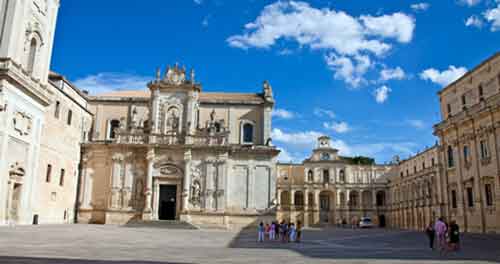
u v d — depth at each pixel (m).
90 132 64.81
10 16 40.22
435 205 75.44
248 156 61.75
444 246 26.84
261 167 61.59
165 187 60.00
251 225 59.09
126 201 58.50
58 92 52.59
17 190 41.34
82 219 58.66
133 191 59.06
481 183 48.62
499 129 45.19
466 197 52.31
